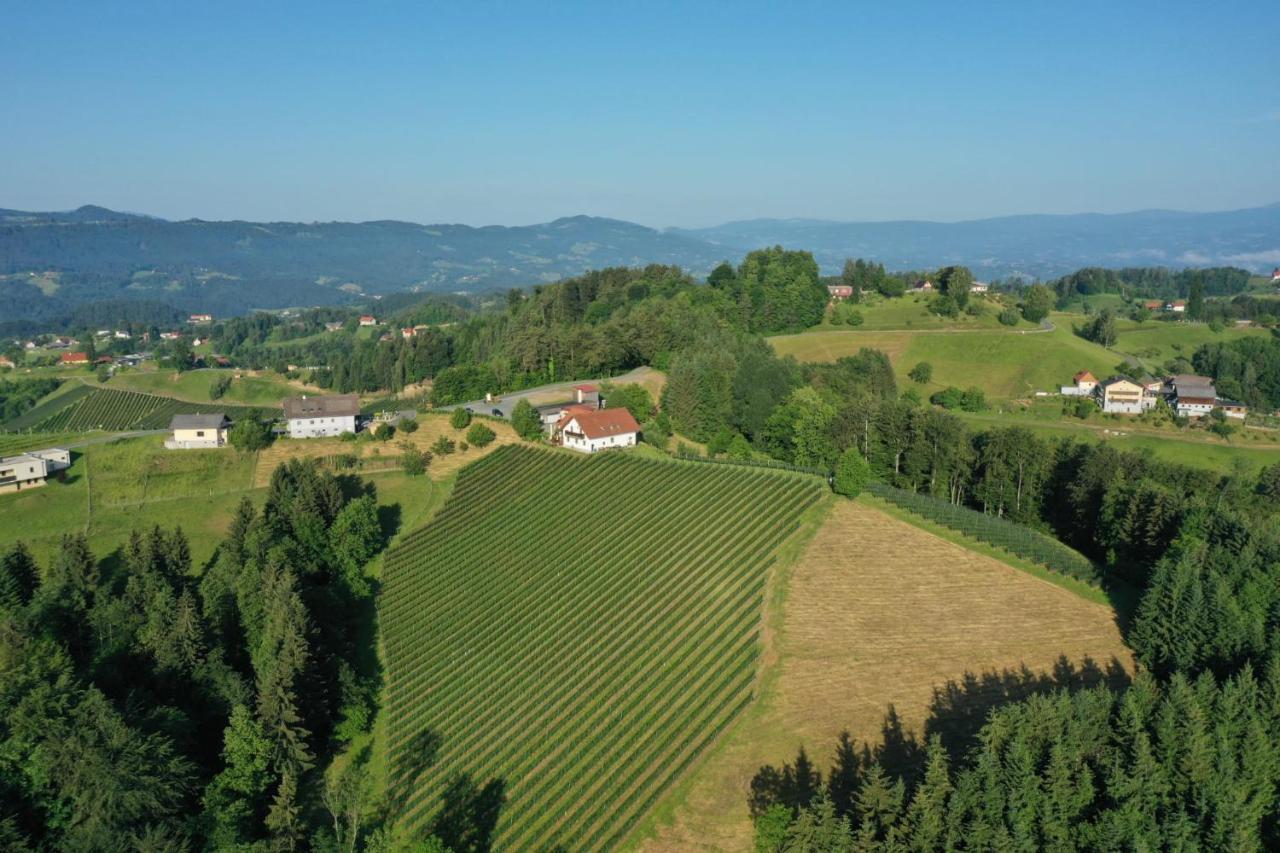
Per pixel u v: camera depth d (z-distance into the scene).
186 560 118.94
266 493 149.25
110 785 71.31
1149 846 57.91
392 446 163.62
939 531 112.44
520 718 89.19
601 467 145.25
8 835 69.19
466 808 78.50
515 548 124.06
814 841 60.12
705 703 84.00
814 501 120.19
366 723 94.19
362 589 118.75
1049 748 65.12
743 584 102.62
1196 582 84.56
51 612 96.31
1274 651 75.56
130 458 159.88
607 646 97.38
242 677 95.75
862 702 81.38
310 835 78.06
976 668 85.44
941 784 61.53
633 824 71.69
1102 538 122.31
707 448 166.25
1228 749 63.16
